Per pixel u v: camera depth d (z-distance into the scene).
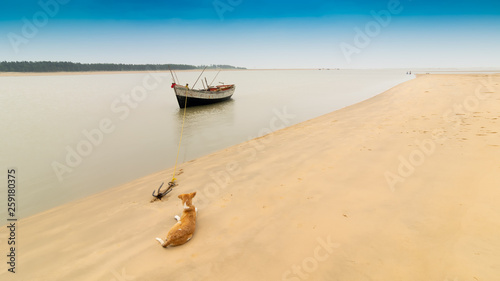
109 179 7.34
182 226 3.59
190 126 14.46
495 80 25.34
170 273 2.98
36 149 10.39
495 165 4.83
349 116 12.79
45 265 3.37
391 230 3.35
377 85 38.16
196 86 58.72
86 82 69.12
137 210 4.77
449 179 4.54
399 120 10.02
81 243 3.83
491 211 3.44
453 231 3.17
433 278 2.54
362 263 2.85
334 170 5.60
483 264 2.61
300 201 4.41
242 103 23.75
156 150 10.03
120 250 3.54
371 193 4.40
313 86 42.28
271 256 3.12
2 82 70.44
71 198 6.23
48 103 24.66
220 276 2.87
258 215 4.11
